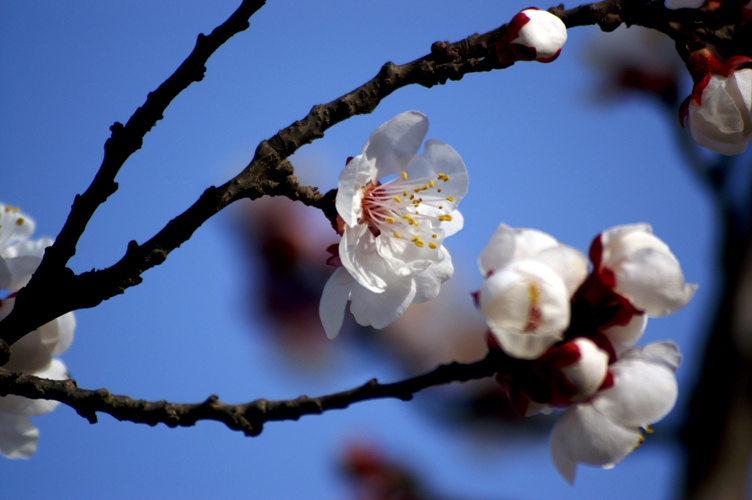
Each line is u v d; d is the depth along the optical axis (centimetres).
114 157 41
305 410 40
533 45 41
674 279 40
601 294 40
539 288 40
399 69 41
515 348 40
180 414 41
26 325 41
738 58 43
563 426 41
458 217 43
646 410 40
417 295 43
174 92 41
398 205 43
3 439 43
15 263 43
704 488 61
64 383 41
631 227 41
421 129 42
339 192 42
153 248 41
